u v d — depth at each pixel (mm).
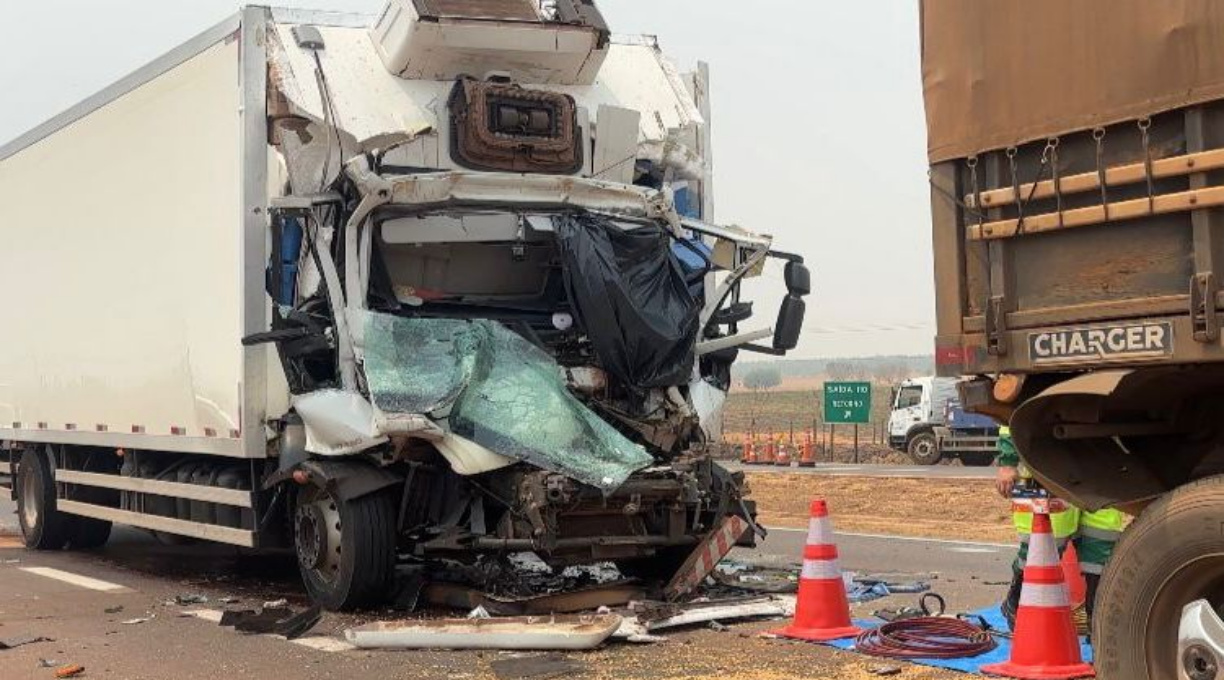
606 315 8680
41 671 7008
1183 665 4352
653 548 8531
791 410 87562
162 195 10523
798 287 9391
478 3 9336
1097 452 5125
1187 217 4383
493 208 8922
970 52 5109
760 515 17781
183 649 7559
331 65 9211
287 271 9078
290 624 7953
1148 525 4492
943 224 5230
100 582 10695
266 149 9203
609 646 7289
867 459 38188
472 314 9359
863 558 11523
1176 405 5039
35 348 13227
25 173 13508
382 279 8898
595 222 8977
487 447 7957
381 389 8062
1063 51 4746
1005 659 6613
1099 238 4656
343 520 8344
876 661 6727
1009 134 4938
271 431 9141
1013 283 4969
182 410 10172
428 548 8273
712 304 9625
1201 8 4293
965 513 17359
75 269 12273
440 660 7059
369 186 8453
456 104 9281
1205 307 4289
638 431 8703
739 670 6594
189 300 10023
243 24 9219
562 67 9719
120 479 11516
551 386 8430
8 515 18266
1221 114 4273
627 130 9766
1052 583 6305
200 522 10375
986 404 5121
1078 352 4707
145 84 10836
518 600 8219
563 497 7848
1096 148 4652
